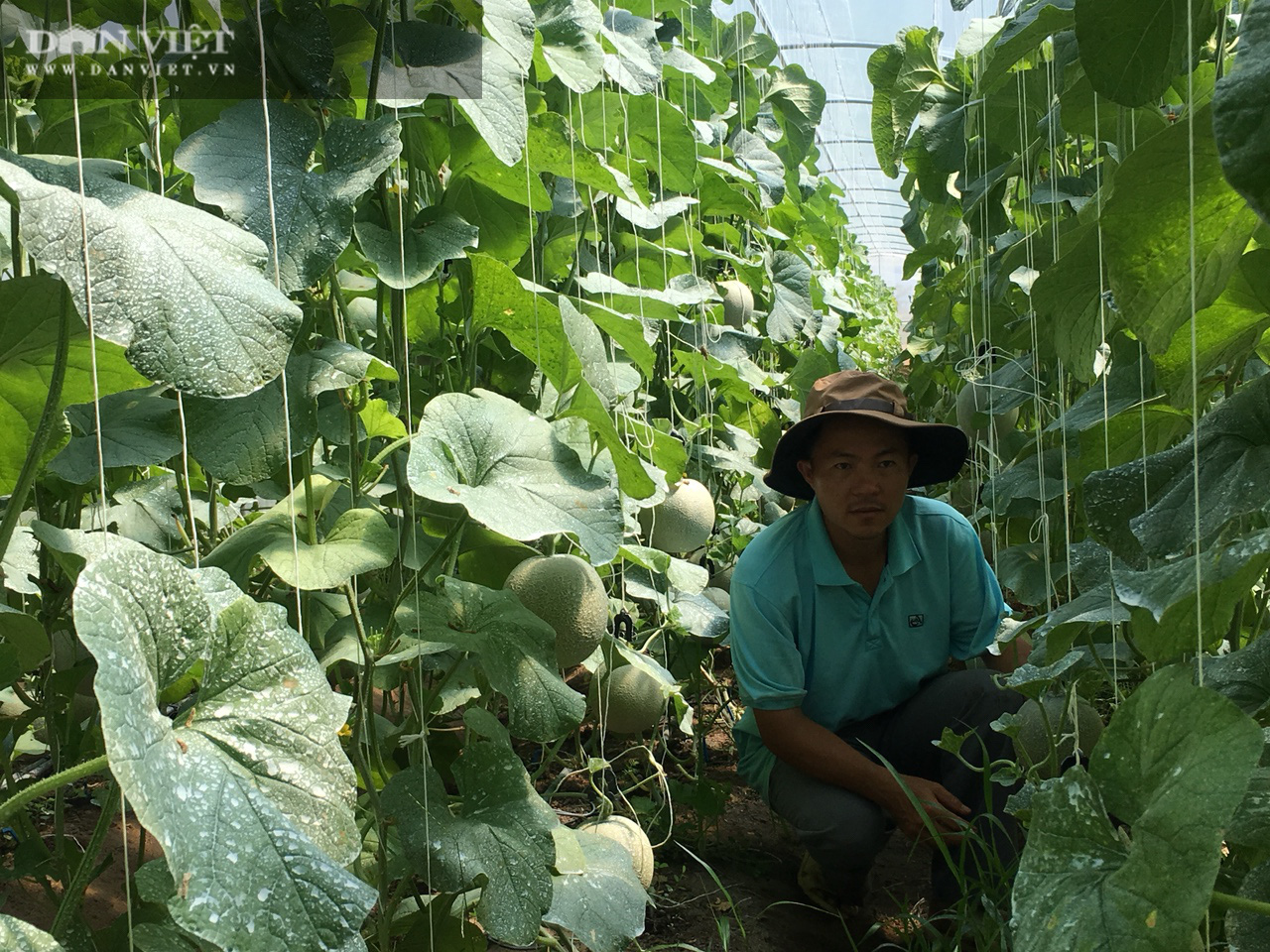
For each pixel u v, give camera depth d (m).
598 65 2.16
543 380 2.26
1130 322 1.10
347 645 1.63
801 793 2.27
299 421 1.45
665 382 3.26
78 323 1.16
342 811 0.93
